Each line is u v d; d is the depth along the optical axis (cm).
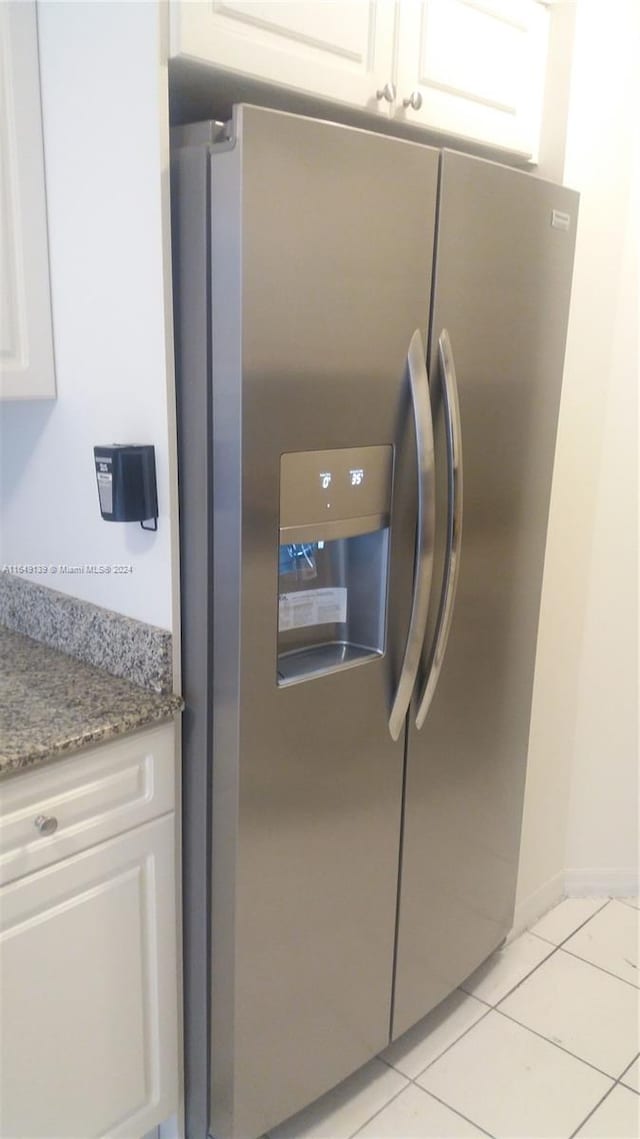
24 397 148
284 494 131
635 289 203
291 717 140
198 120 146
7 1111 130
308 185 121
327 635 158
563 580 209
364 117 146
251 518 127
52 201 142
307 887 151
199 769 143
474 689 178
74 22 129
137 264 128
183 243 124
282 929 149
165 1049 155
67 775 127
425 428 144
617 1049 189
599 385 204
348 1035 169
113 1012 144
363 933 165
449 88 156
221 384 124
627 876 241
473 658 175
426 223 139
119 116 125
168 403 130
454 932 191
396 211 134
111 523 147
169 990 153
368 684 152
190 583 137
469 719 179
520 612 187
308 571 151
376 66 141
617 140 191
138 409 135
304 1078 162
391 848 166
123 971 144
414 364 142
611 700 229
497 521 173
